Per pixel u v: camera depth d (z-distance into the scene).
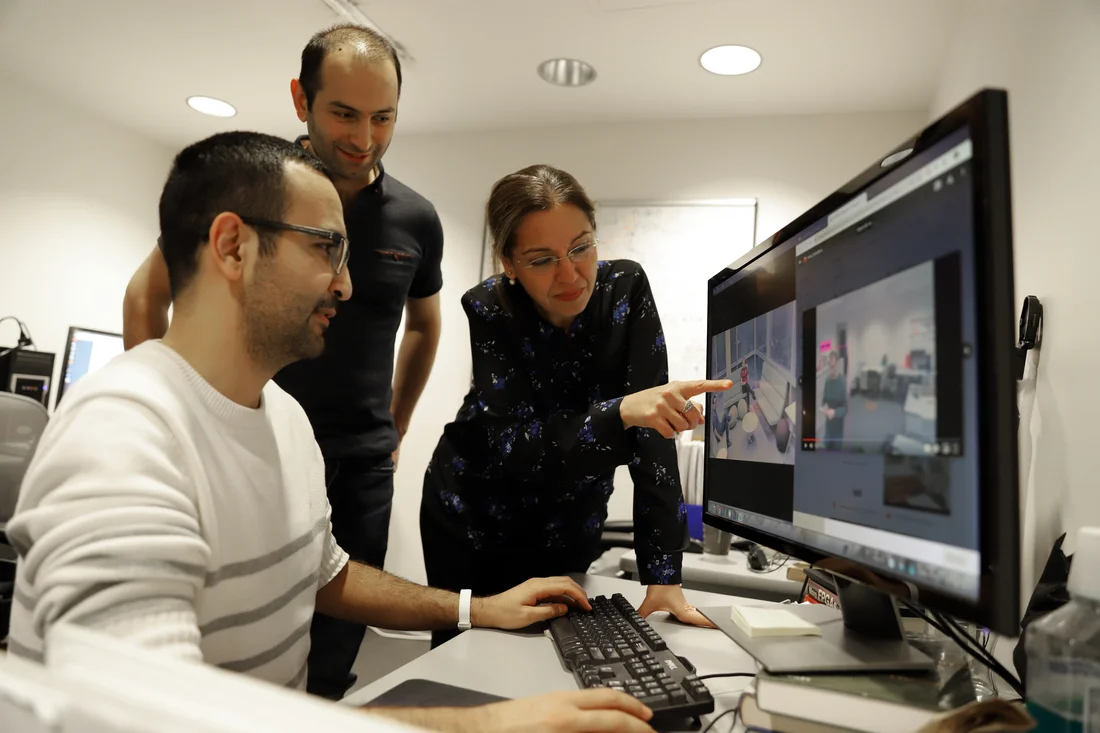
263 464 0.76
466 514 1.37
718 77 2.64
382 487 1.72
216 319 0.72
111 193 3.25
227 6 2.30
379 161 1.70
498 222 1.17
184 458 0.64
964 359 0.51
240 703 0.28
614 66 2.60
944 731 0.49
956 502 0.51
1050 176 1.20
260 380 0.77
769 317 0.86
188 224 0.71
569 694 0.60
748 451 0.91
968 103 0.51
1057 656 0.57
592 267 1.17
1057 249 1.15
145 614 0.53
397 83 1.56
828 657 0.65
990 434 0.48
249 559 0.72
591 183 3.11
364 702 0.66
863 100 2.74
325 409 1.61
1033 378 1.24
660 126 3.06
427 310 2.01
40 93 2.94
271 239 0.72
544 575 1.36
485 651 0.84
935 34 2.26
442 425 3.22
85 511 0.54
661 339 1.28
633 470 1.15
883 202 0.63
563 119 3.10
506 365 1.25
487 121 3.16
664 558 1.09
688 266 2.96
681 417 0.94
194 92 2.93
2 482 2.01
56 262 3.03
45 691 0.29
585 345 1.28
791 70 2.54
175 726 0.27
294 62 2.65
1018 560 0.47
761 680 0.59
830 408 0.71
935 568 0.54
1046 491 1.16
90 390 0.63
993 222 0.49
